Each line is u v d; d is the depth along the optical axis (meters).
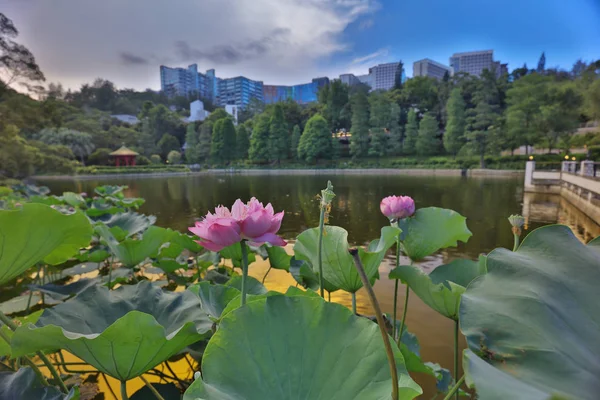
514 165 26.92
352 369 0.80
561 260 0.85
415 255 1.68
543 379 0.60
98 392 1.84
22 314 2.73
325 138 38.03
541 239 0.92
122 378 1.01
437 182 19.31
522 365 0.64
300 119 50.47
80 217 1.17
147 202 11.70
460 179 21.41
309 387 0.79
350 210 9.20
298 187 17.31
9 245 1.05
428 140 33.91
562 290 0.77
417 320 2.81
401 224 1.66
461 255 4.86
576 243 0.89
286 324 0.87
